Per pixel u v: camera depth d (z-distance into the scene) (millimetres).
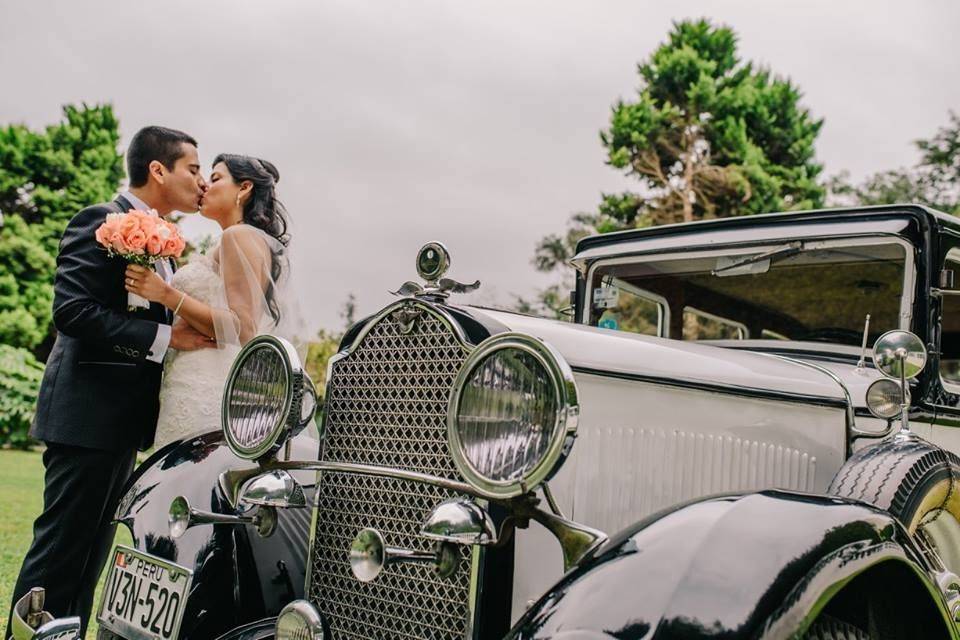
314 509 2068
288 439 2010
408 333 1898
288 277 3250
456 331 1796
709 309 3518
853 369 2703
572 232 27125
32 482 8820
